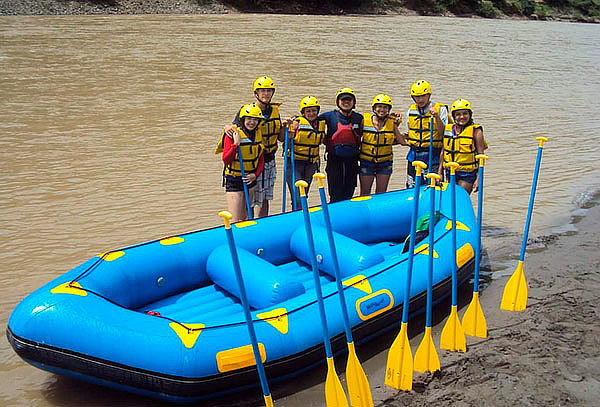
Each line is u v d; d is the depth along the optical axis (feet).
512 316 16.51
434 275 16.35
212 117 38.93
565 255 20.67
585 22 174.70
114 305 13.29
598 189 27.96
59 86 46.03
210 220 22.94
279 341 13.08
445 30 112.57
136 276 15.08
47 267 19.07
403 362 13.35
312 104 20.35
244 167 19.03
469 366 14.12
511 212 24.97
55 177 27.09
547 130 40.14
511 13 164.96
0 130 34.12
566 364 14.10
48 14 88.69
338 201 20.29
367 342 15.20
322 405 12.99
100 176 27.43
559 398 12.85
